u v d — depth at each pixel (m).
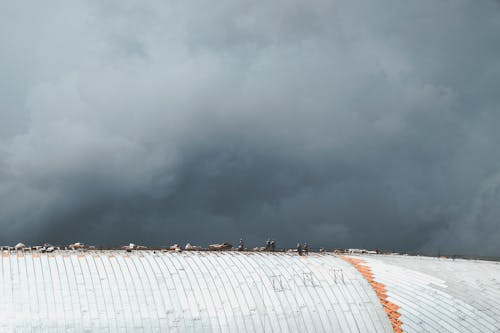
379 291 126.19
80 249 126.81
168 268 121.19
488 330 123.38
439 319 122.81
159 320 111.25
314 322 117.38
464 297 129.88
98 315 109.31
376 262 138.25
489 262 154.38
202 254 129.75
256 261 128.62
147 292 114.75
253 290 119.75
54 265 116.88
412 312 123.00
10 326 105.31
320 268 130.00
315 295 121.88
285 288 121.62
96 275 116.00
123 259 121.94
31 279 112.50
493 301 131.00
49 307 108.69
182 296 115.56
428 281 132.62
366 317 120.38
